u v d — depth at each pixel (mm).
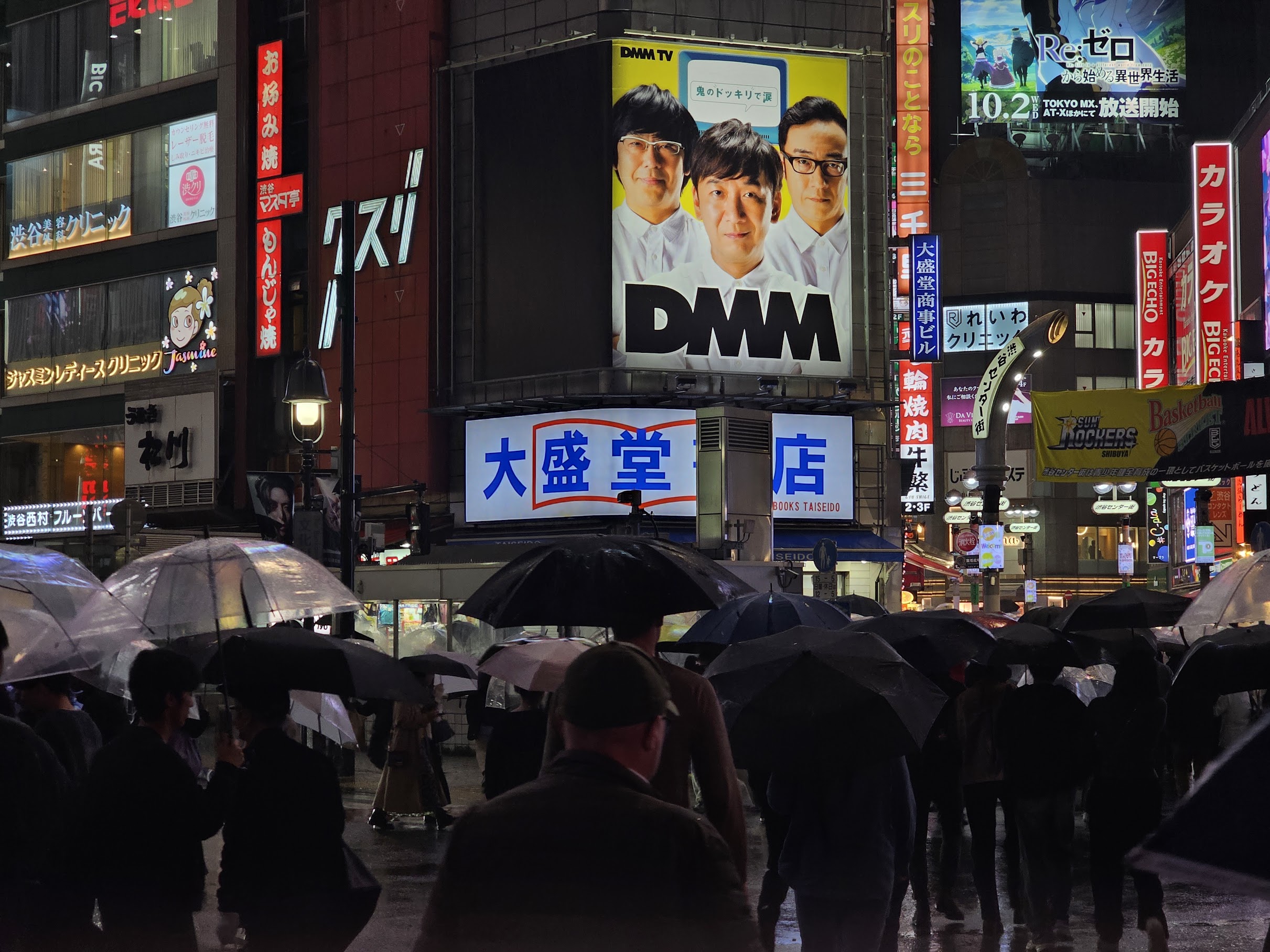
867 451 42438
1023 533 64562
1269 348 42031
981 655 10500
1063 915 10375
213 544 8406
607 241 40750
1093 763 10133
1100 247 78062
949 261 78500
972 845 11477
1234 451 22281
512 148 42406
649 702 3566
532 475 40969
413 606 33000
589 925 3385
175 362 47938
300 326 46406
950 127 79625
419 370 43188
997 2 79875
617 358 40500
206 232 47656
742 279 41188
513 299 42125
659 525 39875
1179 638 20609
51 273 51094
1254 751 2408
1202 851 2336
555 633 30359
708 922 3436
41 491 51531
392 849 15523
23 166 52031
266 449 46875
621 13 41438
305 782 6223
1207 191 44969
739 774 20547
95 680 9773
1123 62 79875
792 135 41781
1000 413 30312
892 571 42062
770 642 7789
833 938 7508
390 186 44094
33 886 6227
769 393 40625
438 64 43812
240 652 6602
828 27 42500
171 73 49000
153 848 6090
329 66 45656
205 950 9742
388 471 43656
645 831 3445
